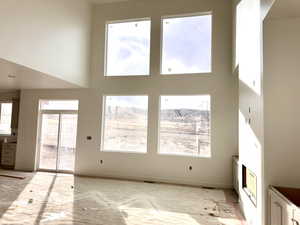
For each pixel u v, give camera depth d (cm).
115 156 611
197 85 567
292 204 189
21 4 396
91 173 625
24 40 402
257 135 277
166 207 386
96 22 652
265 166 250
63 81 542
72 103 673
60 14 506
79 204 389
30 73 459
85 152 634
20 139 686
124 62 636
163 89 589
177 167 565
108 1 638
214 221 330
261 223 256
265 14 248
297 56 251
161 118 597
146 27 625
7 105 759
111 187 508
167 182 568
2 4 358
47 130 686
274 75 254
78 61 579
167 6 598
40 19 443
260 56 267
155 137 585
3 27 360
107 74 646
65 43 524
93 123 636
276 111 251
